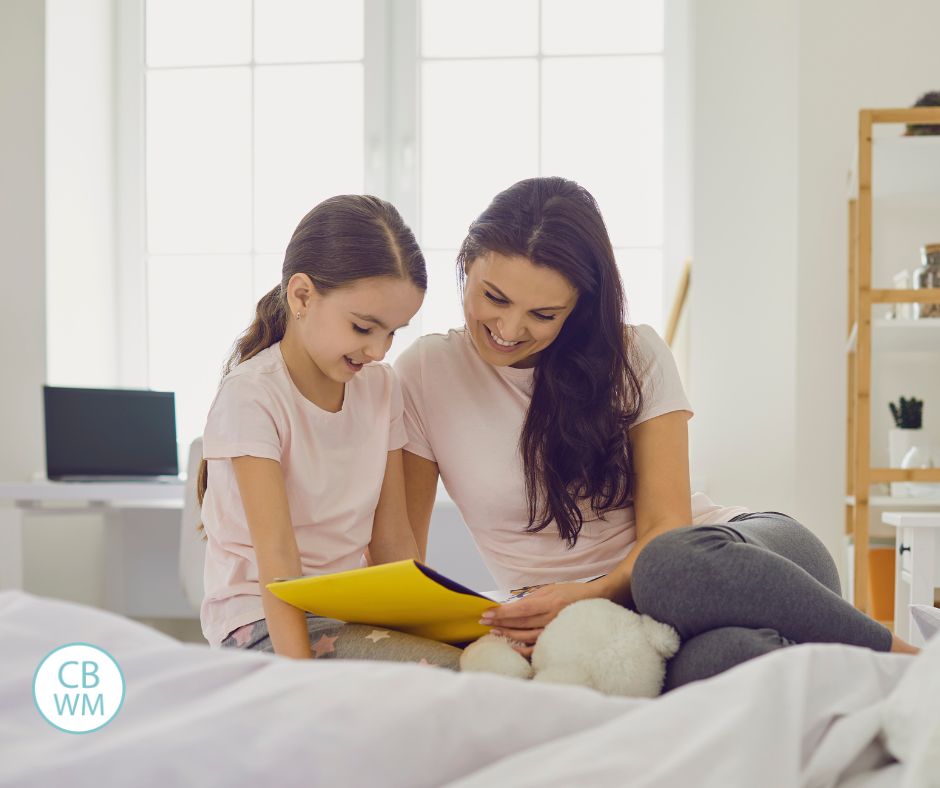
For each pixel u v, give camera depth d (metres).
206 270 3.71
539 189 1.48
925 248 2.66
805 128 2.96
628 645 1.04
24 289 3.36
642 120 3.56
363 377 1.55
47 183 3.37
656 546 1.07
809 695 0.69
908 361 2.85
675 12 3.52
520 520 1.61
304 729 0.61
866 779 0.69
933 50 2.92
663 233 3.54
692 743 0.61
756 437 3.19
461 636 1.26
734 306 3.20
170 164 3.72
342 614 1.19
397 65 3.62
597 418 1.54
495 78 3.61
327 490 1.45
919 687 0.69
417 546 1.69
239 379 1.40
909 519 1.99
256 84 3.69
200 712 0.64
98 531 3.53
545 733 0.64
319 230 1.40
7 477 3.37
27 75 3.37
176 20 3.71
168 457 3.30
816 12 2.96
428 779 0.62
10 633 0.71
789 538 1.29
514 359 1.52
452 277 3.62
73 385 3.50
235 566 1.37
